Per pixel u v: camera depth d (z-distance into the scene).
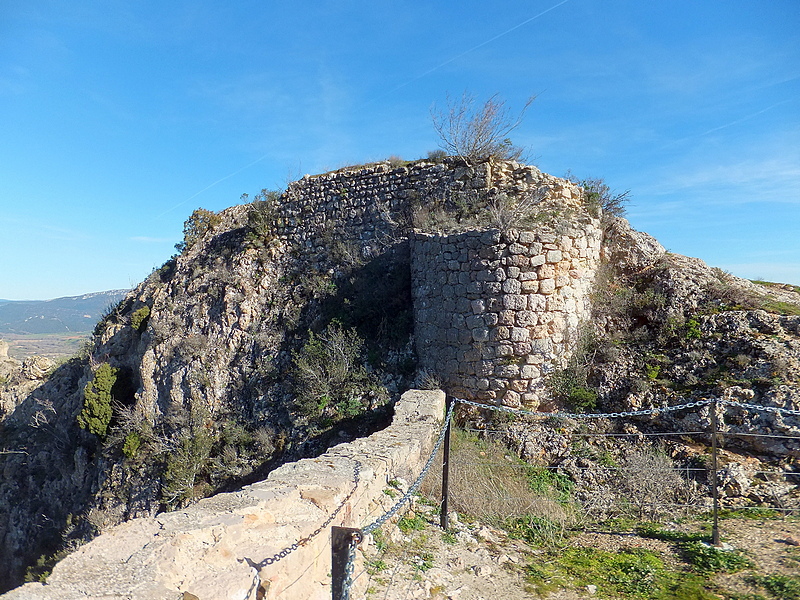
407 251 12.55
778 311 8.84
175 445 12.35
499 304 9.05
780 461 6.95
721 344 8.55
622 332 9.73
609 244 11.33
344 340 11.24
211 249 16.81
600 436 8.21
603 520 6.63
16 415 22.25
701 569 5.11
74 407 18.58
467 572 4.98
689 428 7.69
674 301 9.62
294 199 14.97
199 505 3.83
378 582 4.53
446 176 12.61
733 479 6.75
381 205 13.51
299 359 11.47
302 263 14.26
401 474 6.20
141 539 3.16
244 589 2.85
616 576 5.07
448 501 6.25
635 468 7.31
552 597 4.66
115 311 20.61
